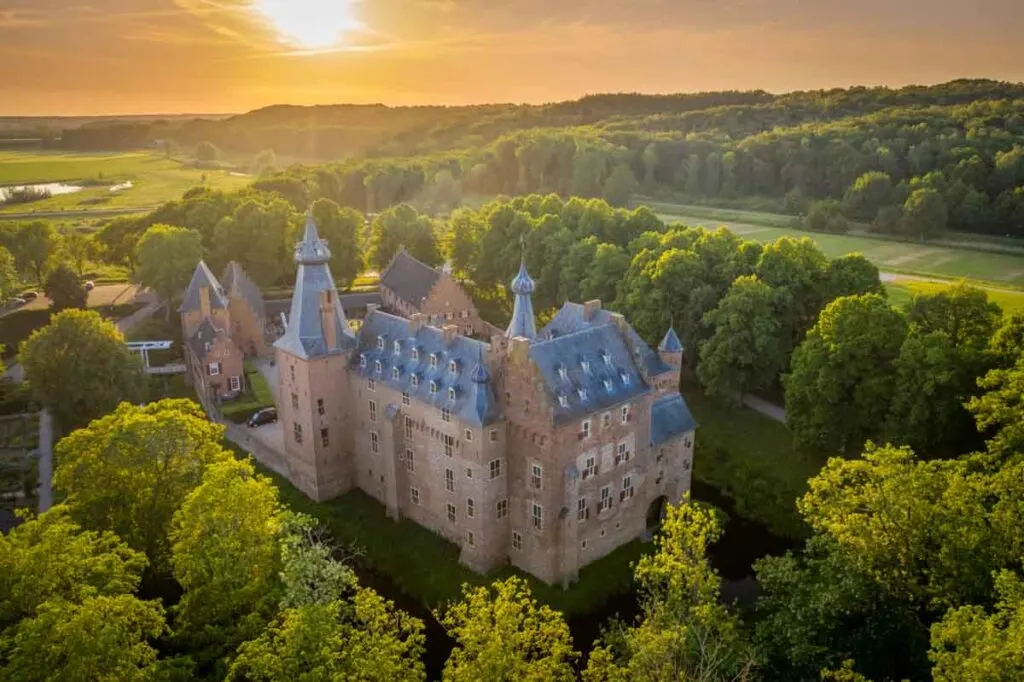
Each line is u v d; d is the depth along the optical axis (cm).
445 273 14112
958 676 4178
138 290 17525
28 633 4419
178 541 5916
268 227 16412
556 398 7350
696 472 10000
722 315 10781
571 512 7488
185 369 13125
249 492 5847
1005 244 16262
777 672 5594
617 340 8350
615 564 8056
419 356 8394
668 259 11725
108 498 6538
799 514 8806
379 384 8638
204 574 5459
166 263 15038
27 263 17262
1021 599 4434
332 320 8975
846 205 18575
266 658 4481
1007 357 8250
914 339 8606
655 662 4812
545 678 4616
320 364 8869
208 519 5600
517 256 15325
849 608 5566
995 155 17362
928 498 5791
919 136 19850
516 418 7556
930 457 8712
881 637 5447
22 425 10812
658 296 11606
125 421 6800
